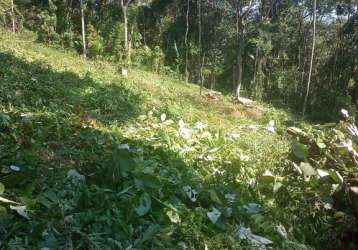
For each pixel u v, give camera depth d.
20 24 22.86
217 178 5.43
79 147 5.39
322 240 4.97
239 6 23.53
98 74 13.97
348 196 5.18
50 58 15.69
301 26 27.98
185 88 19.28
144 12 30.27
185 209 4.32
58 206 3.70
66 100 7.80
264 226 4.58
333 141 6.26
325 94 24.91
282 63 28.06
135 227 3.86
